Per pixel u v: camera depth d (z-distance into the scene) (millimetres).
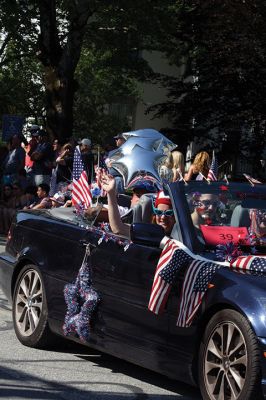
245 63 25625
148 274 6230
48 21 23859
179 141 27984
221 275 5723
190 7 26766
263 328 5316
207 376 5742
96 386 6402
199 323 5801
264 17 25219
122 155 10016
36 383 6395
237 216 6410
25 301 7824
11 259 8094
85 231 7105
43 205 14195
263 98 26094
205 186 6594
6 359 7156
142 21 24547
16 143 18016
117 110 41031
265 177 27516
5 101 35062
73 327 6871
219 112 27031
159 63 40000
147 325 6223
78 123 37844
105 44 26719
